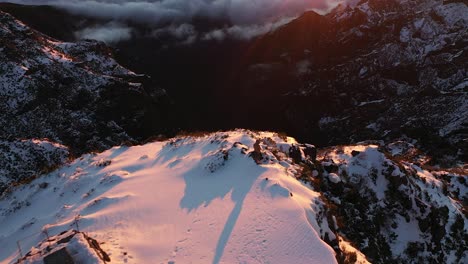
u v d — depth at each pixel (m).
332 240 20.25
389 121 166.38
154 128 158.50
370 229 30.19
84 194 27.86
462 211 37.03
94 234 20.52
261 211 19.86
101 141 131.62
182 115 197.00
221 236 18.58
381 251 29.50
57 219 24.98
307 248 17.38
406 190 33.44
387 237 31.30
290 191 21.72
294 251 17.22
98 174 30.50
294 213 19.38
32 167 85.00
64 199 28.66
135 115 154.75
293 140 34.84
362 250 27.80
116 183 27.75
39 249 16.95
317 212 21.19
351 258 20.78
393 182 33.94
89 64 180.50
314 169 30.27
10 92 129.12
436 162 79.75
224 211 20.66
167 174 27.52
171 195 24.11
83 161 34.34
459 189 45.94
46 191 31.16
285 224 18.70
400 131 133.50
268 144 30.47
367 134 164.38
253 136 31.16
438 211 33.50
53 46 179.25
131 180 27.83
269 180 22.64
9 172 81.69
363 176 34.72
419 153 83.62
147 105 163.38
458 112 139.38
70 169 33.47
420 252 31.05
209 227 19.56
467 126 125.31
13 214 29.89
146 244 19.20
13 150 87.88
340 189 31.05
